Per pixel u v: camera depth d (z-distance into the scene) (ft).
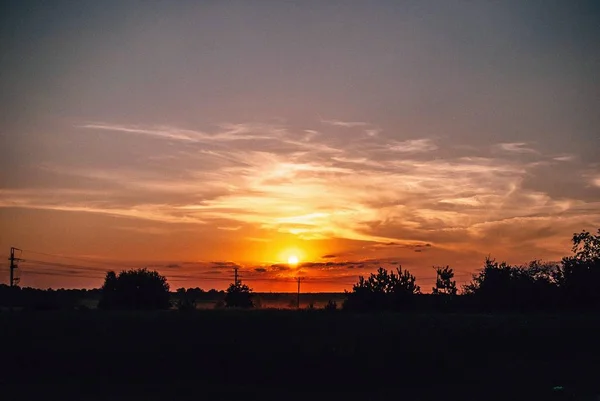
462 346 106.42
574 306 169.27
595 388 88.22
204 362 94.43
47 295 192.95
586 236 176.55
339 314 109.81
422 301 185.16
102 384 88.12
